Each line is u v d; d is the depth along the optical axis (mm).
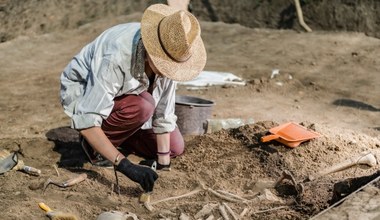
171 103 5273
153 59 4523
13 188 4836
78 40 11414
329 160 5344
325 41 11227
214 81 9141
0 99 8328
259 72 9789
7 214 4297
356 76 9648
